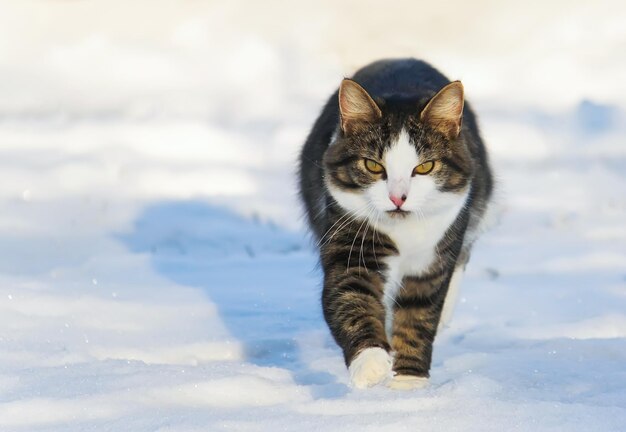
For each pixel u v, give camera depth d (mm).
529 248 14000
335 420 6469
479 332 9727
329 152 8125
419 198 7770
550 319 10320
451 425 6406
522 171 19281
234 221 15367
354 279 7949
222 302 10523
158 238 13992
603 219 15969
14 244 13281
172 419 6457
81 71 26438
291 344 9070
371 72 10047
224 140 20344
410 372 8109
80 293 10469
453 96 7887
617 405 6996
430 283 8203
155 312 9969
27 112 23047
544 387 7547
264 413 6652
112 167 18188
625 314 10297
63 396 6938
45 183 17141
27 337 8695
